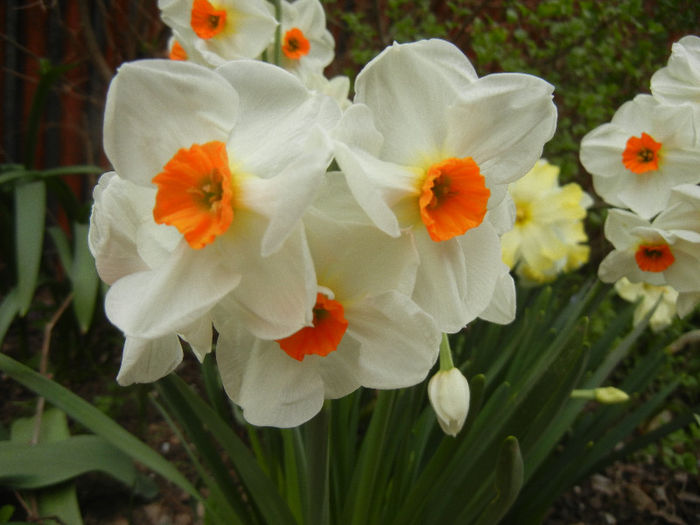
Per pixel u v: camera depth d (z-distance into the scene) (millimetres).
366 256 131
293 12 309
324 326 134
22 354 435
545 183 324
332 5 618
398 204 137
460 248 142
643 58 454
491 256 148
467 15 493
